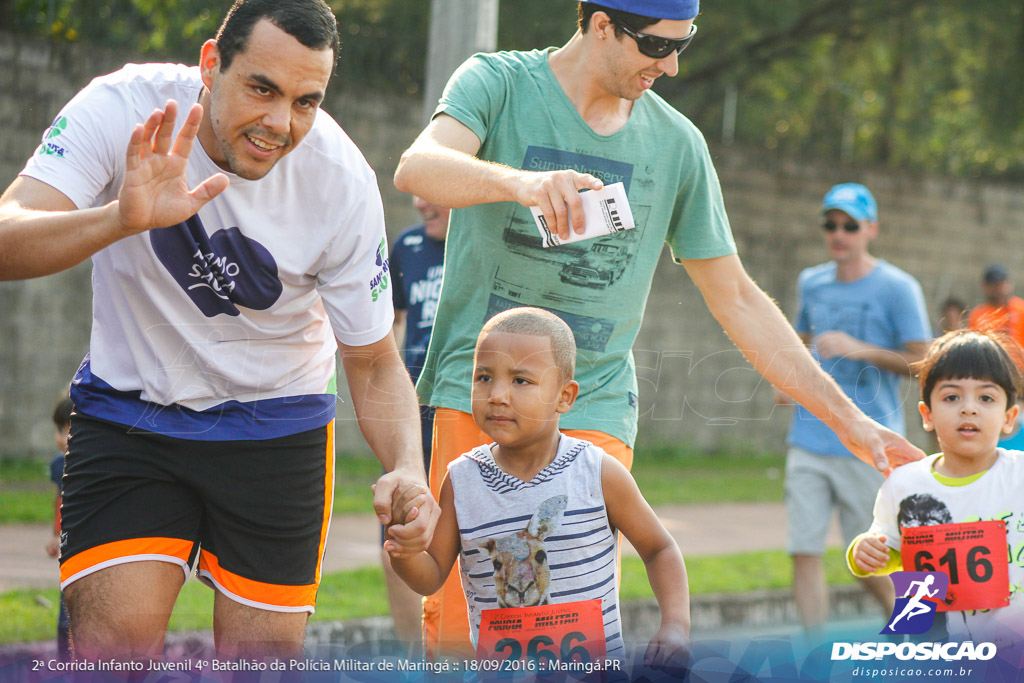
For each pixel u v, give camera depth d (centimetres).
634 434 500
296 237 409
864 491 770
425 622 492
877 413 605
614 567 441
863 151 2353
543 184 398
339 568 953
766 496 1502
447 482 440
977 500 516
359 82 1598
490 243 477
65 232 339
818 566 780
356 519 1189
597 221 397
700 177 503
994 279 1311
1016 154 2250
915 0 1947
